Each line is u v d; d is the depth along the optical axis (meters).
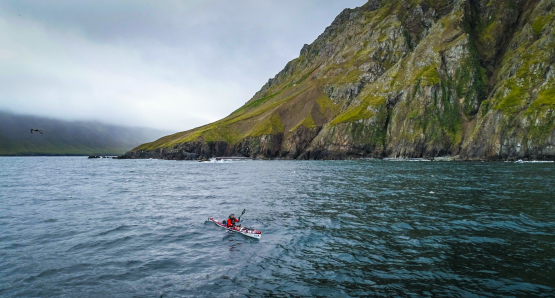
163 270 14.59
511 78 141.50
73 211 28.94
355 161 148.38
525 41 160.25
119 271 14.46
